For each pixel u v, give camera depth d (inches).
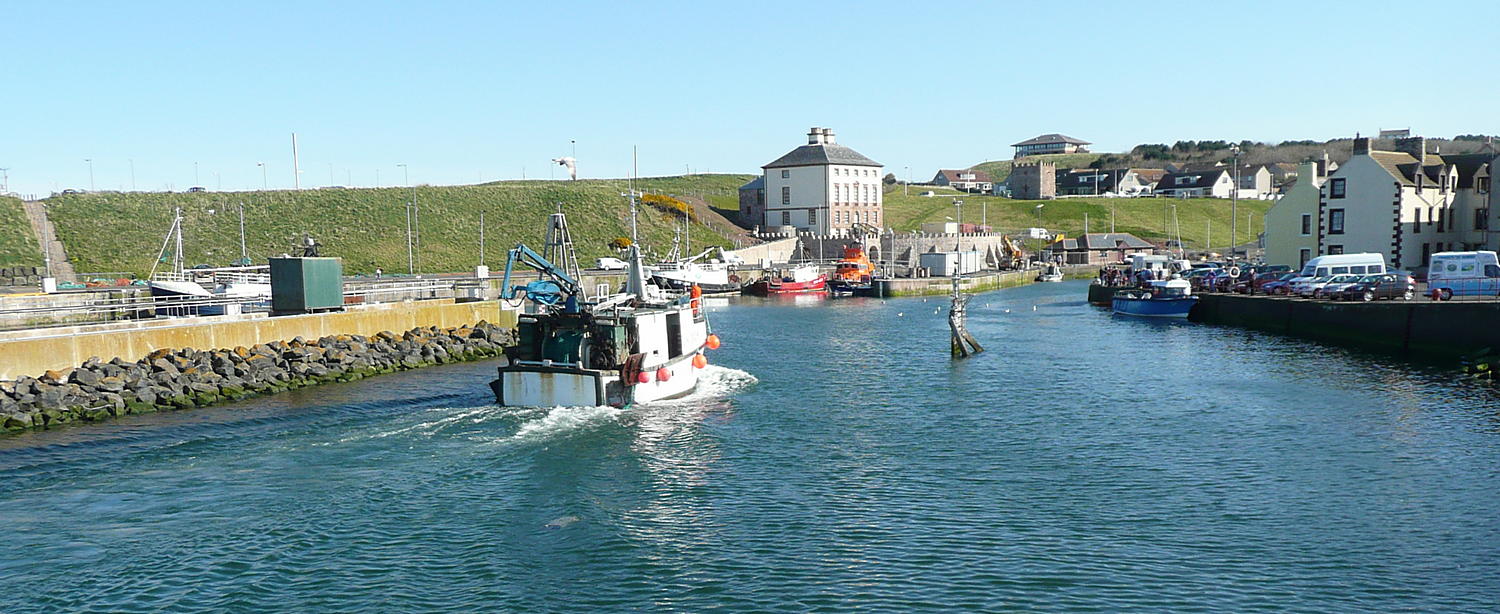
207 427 1402.6
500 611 798.5
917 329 2780.5
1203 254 5915.4
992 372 1914.4
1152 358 2076.8
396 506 1046.4
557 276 1622.8
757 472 1172.5
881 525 979.9
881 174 6338.6
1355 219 3218.5
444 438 1315.2
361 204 5260.8
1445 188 3240.7
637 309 1609.3
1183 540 922.7
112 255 4229.8
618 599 818.2
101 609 805.2
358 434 1342.3
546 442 1294.3
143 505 1048.2
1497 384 1635.1
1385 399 1531.7
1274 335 2466.8
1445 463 1152.8
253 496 1077.1
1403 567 848.9
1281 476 1120.2
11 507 1041.5
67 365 1598.2
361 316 2155.5
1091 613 773.3
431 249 4845.0
